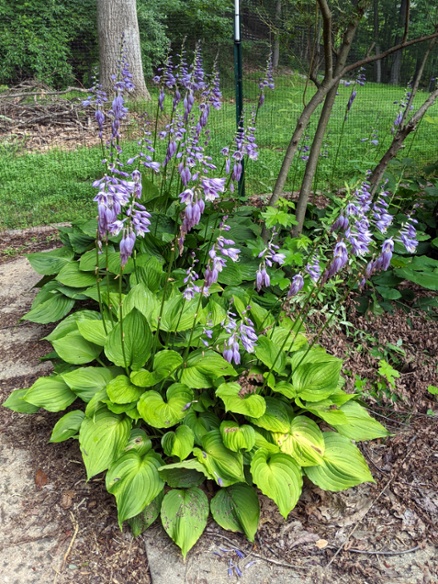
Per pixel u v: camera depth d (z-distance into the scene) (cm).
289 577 255
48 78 1360
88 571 255
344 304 432
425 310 442
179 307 348
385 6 1333
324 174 793
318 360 328
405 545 272
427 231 518
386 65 1413
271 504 292
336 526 283
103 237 280
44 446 325
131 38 1223
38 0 1402
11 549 264
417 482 310
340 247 252
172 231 450
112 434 283
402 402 373
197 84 436
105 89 1130
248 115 786
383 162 448
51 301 412
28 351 418
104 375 312
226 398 288
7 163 856
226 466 273
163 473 274
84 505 287
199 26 1440
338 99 1168
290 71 882
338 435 305
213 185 258
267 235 455
